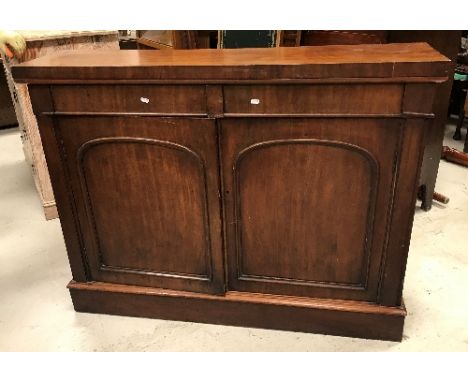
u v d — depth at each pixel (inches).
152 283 74.2
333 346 69.4
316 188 62.2
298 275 69.2
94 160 66.2
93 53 68.5
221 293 71.8
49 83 60.1
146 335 72.8
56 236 102.0
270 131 59.3
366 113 55.7
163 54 65.9
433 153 101.0
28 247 97.9
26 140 107.9
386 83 53.6
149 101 59.7
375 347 68.9
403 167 58.1
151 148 63.6
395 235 62.6
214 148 61.0
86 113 61.8
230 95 57.4
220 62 57.0
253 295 71.5
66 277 87.7
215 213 65.7
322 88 55.2
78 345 70.9
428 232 99.3
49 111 62.5
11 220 109.1
